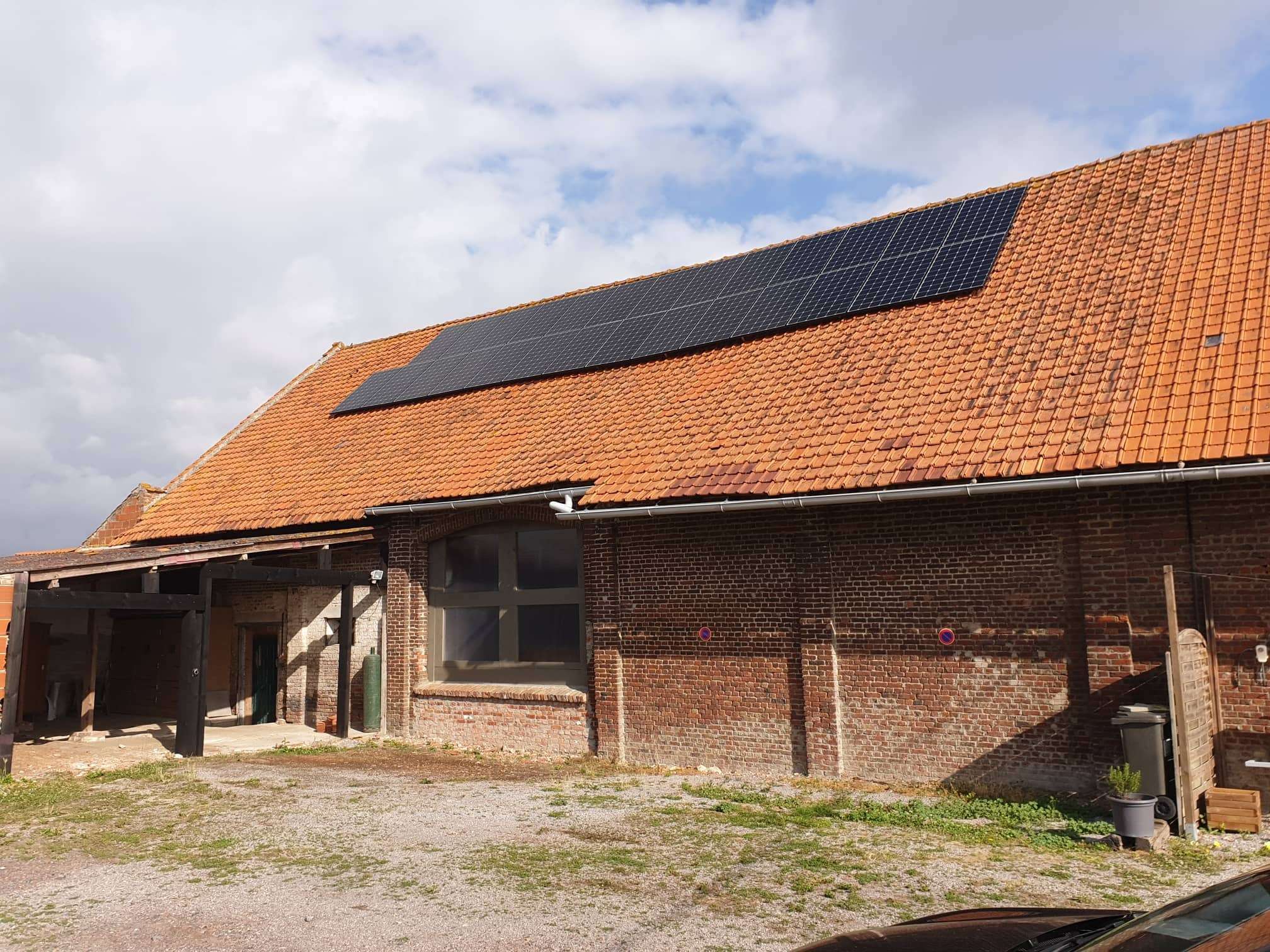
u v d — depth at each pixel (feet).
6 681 41.57
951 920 15.30
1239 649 31.63
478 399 60.39
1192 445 31.17
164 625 67.56
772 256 58.59
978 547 36.78
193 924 22.40
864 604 39.09
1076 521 34.76
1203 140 47.67
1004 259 46.70
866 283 50.39
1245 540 31.60
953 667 36.99
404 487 53.93
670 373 52.39
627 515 42.06
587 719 46.78
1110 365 36.60
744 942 20.84
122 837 31.12
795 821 32.81
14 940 21.47
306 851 29.17
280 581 51.42
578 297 68.03
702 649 43.16
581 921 22.29
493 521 50.96
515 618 50.65
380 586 55.57
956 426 37.50
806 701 39.93
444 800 37.14
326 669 58.13
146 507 68.80
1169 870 26.12
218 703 63.05
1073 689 34.50
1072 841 29.19
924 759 37.40
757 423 43.91
